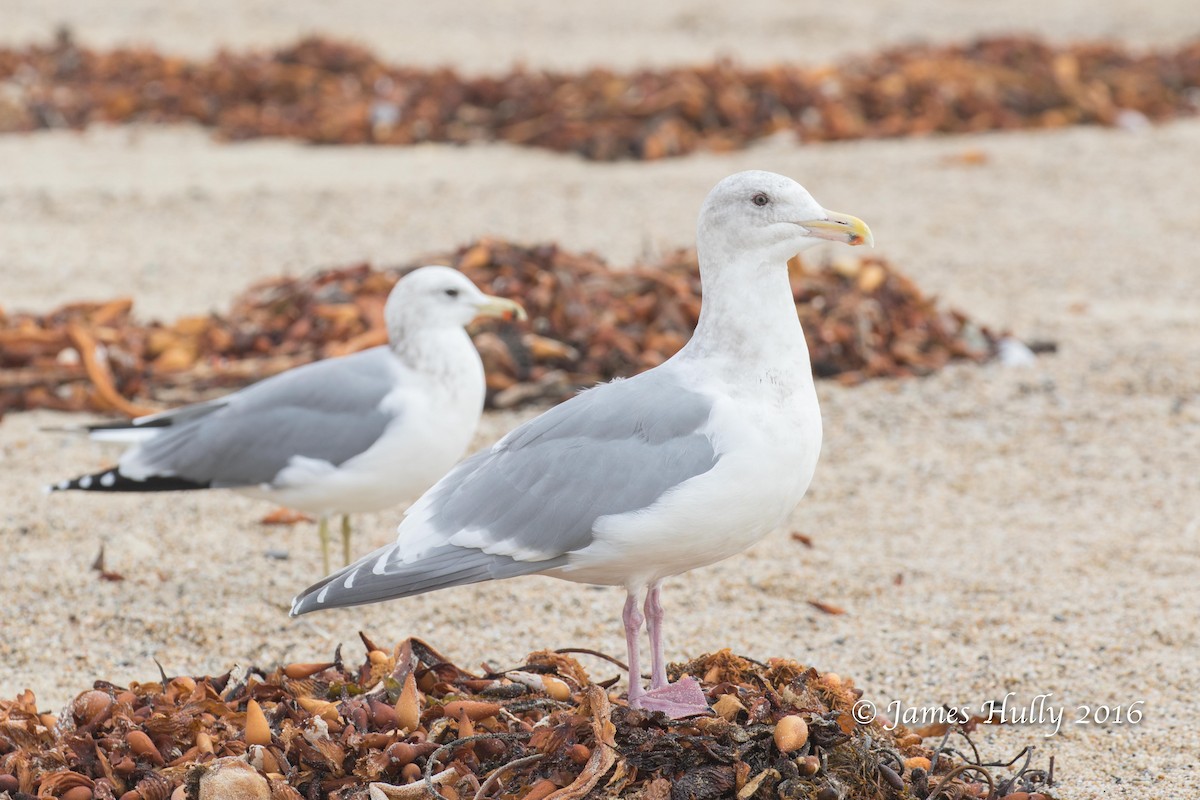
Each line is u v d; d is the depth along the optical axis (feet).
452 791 22.53
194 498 39.50
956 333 51.96
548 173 77.51
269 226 66.80
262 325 50.67
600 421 23.98
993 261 61.87
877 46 115.24
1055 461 42.29
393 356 33.81
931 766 24.35
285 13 125.18
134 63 96.73
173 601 33.37
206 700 25.34
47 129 87.20
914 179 74.84
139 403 46.14
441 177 76.33
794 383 23.91
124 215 68.23
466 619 32.96
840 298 51.29
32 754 23.85
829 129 84.02
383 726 24.22
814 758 22.27
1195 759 26.84
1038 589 34.24
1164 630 31.91
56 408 45.65
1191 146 80.94
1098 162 77.77
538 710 24.98
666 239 64.03
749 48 114.01
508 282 50.42
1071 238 64.95
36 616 32.45
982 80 90.63
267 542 37.09
